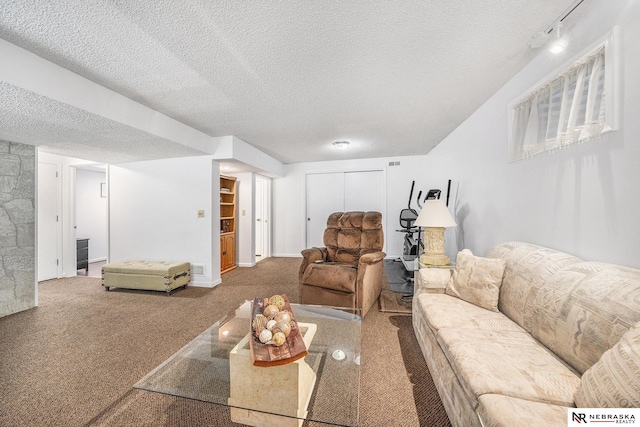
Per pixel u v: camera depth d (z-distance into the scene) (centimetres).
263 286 364
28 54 162
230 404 116
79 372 166
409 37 156
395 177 514
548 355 119
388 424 127
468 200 297
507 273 168
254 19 137
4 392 148
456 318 156
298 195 568
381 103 253
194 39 153
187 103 244
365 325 236
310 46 162
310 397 121
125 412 134
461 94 237
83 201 519
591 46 135
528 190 192
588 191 141
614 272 113
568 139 147
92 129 240
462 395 109
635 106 116
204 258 363
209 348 158
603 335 98
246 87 215
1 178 264
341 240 325
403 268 455
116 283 338
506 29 150
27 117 208
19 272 273
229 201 491
